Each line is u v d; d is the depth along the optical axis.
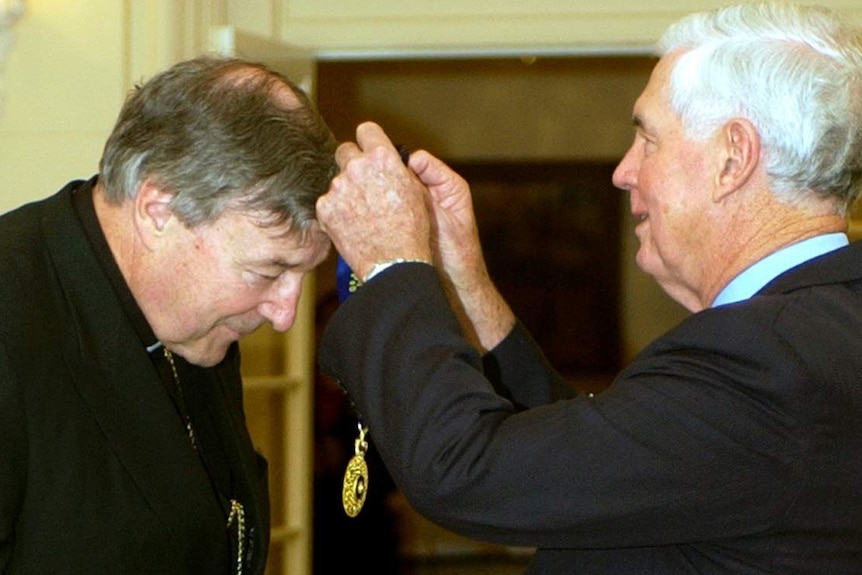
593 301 13.37
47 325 2.74
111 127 5.77
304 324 6.60
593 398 2.48
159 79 2.79
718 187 2.57
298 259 2.80
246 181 2.70
